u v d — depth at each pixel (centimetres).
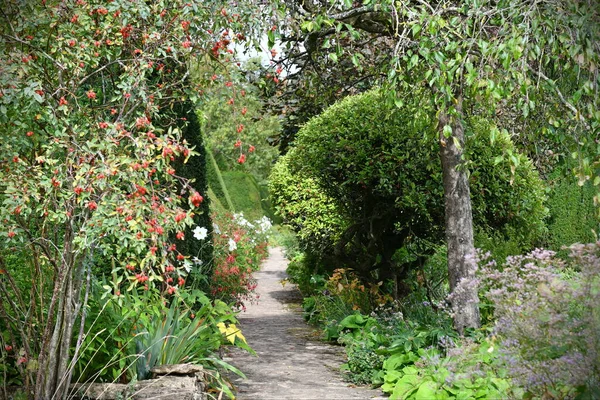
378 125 891
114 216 409
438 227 943
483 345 538
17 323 445
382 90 639
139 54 453
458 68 570
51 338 458
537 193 913
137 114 448
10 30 428
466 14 557
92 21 434
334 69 1016
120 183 423
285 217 1378
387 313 880
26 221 454
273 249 3139
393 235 1022
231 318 603
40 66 436
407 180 880
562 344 396
